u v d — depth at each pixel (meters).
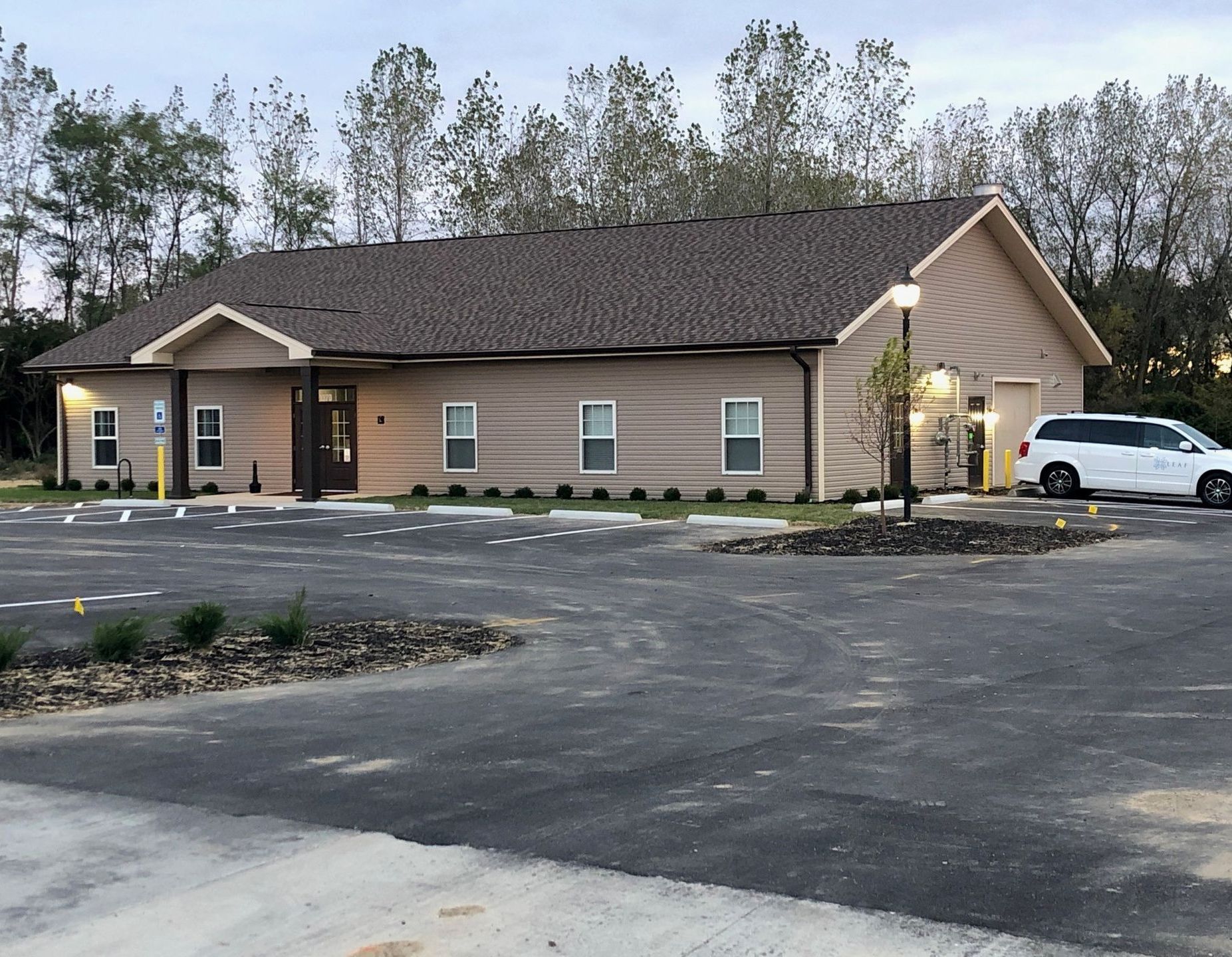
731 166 56.50
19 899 5.57
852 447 27.38
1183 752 7.81
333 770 7.61
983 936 5.04
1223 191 52.84
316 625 13.09
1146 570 16.62
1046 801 6.82
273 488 32.84
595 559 18.62
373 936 5.13
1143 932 5.07
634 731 8.50
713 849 6.09
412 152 59.66
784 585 15.80
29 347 47.97
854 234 30.56
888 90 57.44
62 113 55.03
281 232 60.09
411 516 25.86
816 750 7.95
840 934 5.07
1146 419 27.89
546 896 5.51
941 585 15.59
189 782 7.41
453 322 31.36
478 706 9.37
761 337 26.27
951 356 30.48
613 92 57.34
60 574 17.44
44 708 9.48
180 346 30.30
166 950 5.03
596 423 28.97
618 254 33.09
